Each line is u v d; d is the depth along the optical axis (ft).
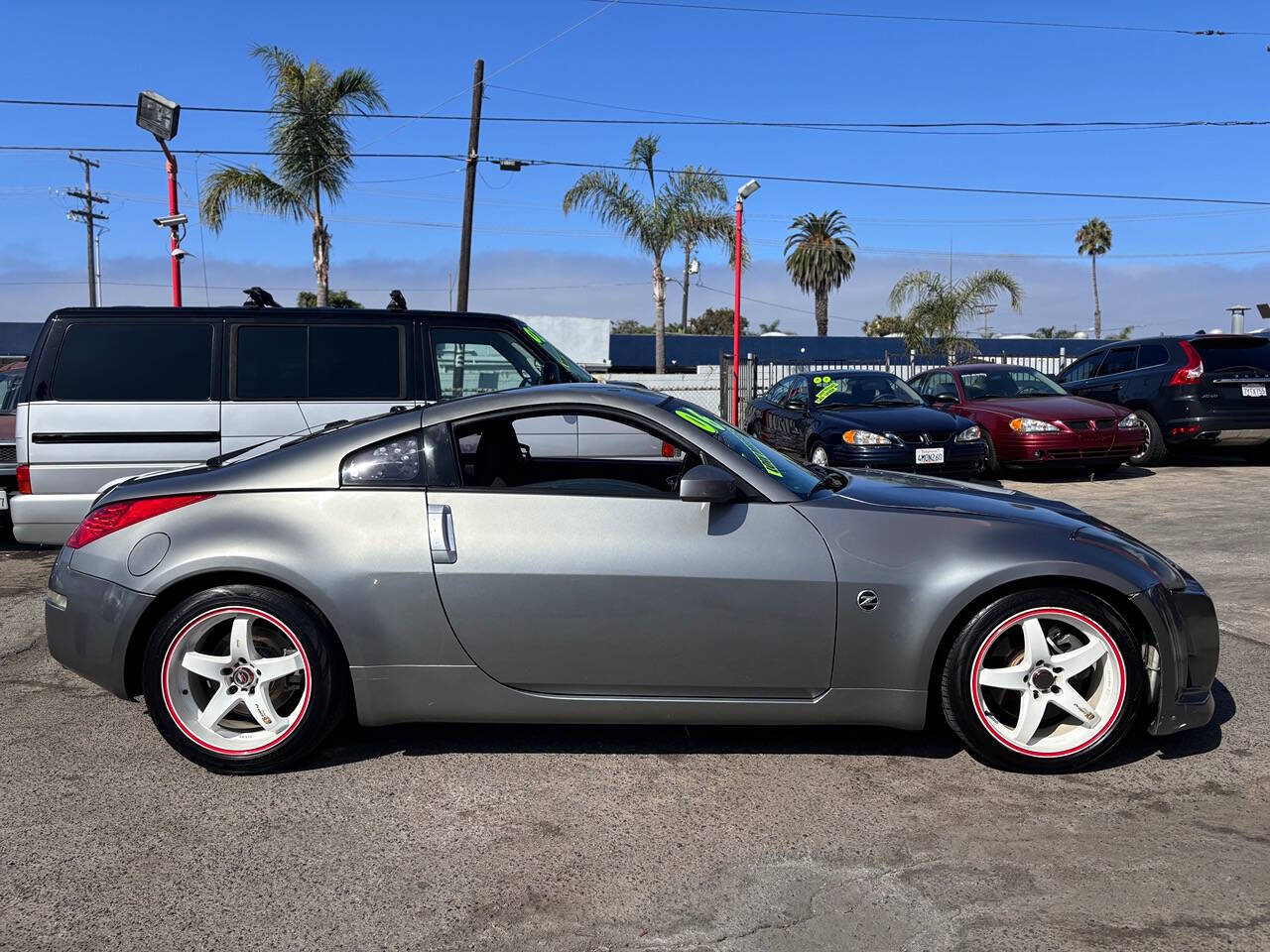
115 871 9.61
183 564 11.50
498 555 11.43
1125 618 11.60
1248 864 9.47
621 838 10.19
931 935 8.38
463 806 10.96
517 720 11.76
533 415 12.21
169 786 11.53
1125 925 8.48
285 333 21.29
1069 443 35.96
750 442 13.44
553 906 8.93
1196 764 11.80
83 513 20.61
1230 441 39.47
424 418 12.12
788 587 11.30
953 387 42.16
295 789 11.43
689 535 11.48
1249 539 25.81
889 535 11.55
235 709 12.25
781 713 11.59
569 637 11.46
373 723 11.81
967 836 10.11
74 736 13.14
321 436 12.32
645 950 8.25
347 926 8.64
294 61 69.00
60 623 12.05
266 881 9.42
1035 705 11.38
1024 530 11.60
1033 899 8.91
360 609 11.46
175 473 12.99
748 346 138.41
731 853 9.85
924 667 11.35
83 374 20.72
